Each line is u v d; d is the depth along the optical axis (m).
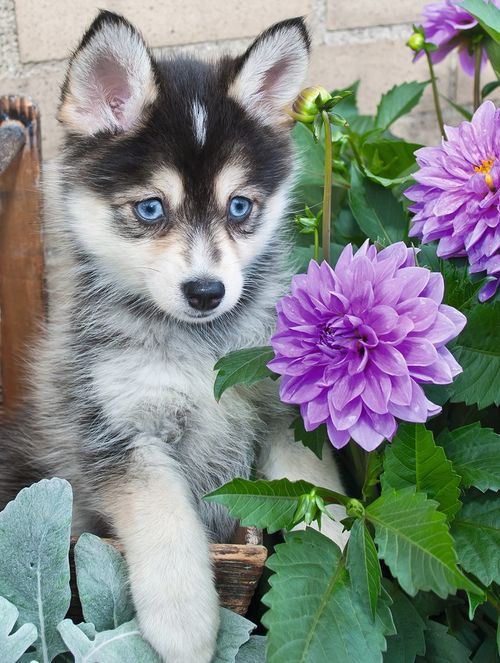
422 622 0.51
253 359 0.53
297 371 0.49
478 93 0.69
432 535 0.46
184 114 0.58
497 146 0.55
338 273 0.50
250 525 0.49
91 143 0.60
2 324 0.73
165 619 0.51
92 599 0.51
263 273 0.64
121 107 0.60
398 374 0.47
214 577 0.53
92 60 0.59
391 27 0.87
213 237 0.59
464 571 0.50
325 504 0.53
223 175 0.59
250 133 0.61
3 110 0.69
